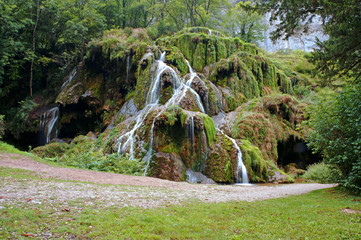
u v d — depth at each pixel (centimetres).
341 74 1086
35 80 3325
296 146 2025
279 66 3175
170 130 1605
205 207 668
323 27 970
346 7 797
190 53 2611
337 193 930
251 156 1598
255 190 1119
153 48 2500
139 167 1454
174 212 593
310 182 1569
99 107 2625
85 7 3061
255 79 2541
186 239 437
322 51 1046
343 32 870
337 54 959
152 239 418
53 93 3144
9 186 684
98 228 441
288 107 2112
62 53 3375
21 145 2859
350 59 966
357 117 885
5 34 2870
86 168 1355
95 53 2694
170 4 3791
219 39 2716
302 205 743
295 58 3941
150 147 1581
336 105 978
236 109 2225
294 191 1095
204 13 3828
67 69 3192
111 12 3862
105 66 2664
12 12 2969
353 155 870
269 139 1881
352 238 460
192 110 1955
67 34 2981
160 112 1720
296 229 512
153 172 1438
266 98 2173
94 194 701
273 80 2714
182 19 4075
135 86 2445
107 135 2041
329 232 494
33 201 559
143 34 3144
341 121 961
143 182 1065
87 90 2647
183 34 2709
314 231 500
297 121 2078
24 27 3142
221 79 2438
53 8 3259
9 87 3103
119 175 1183
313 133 1024
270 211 662
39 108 3012
